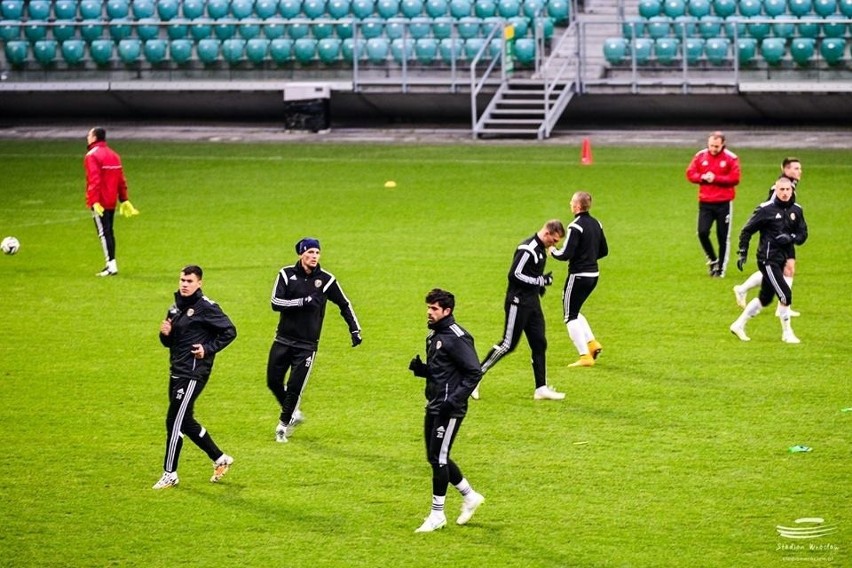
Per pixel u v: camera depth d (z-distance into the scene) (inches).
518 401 1494.8
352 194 2874.0
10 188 3019.2
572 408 1462.8
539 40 3841.0
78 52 4008.4
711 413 1432.1
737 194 2785.4
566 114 3789.4
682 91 3622.0
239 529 1134.4
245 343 1752.0
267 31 4013.3
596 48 3924.7
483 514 1162.0
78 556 1080.8
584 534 1112.8
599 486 1222.3
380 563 1061.1
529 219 2571.4
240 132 3855.8
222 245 2383.1
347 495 1213.1
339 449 1342.3
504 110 3668.8
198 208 2743.6
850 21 3575.3
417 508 1180.5
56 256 2315.5
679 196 2790.4
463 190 2896.2
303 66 3932.1
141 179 3097.9
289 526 1140.5
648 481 1231.5
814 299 1955.0
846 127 3651.6
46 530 1135.6
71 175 3176.7
